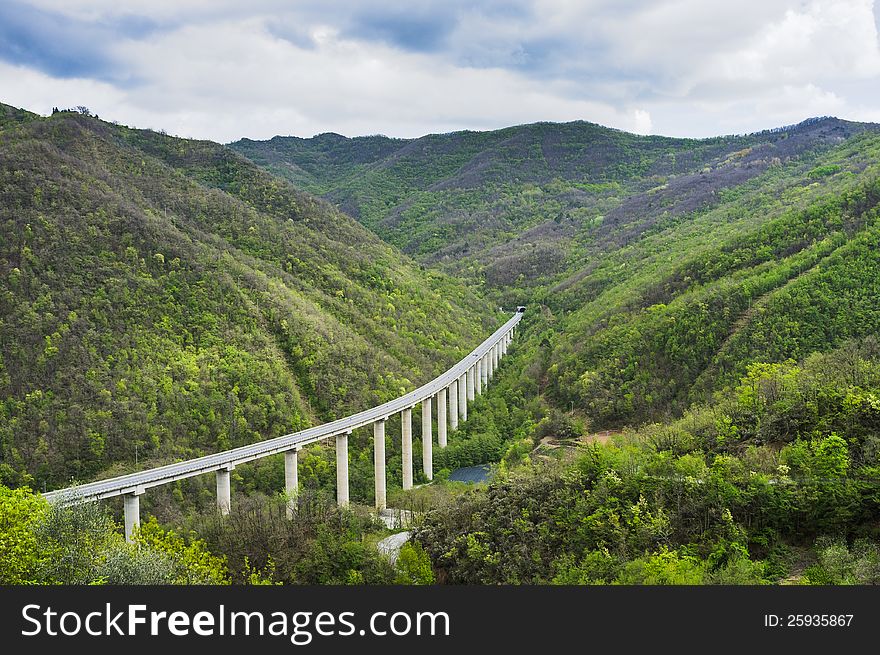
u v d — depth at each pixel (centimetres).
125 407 10625
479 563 6850
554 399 15338
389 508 10850
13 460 9506
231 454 9712
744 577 5700
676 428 8738
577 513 6975
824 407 7606
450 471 13662
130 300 12488
